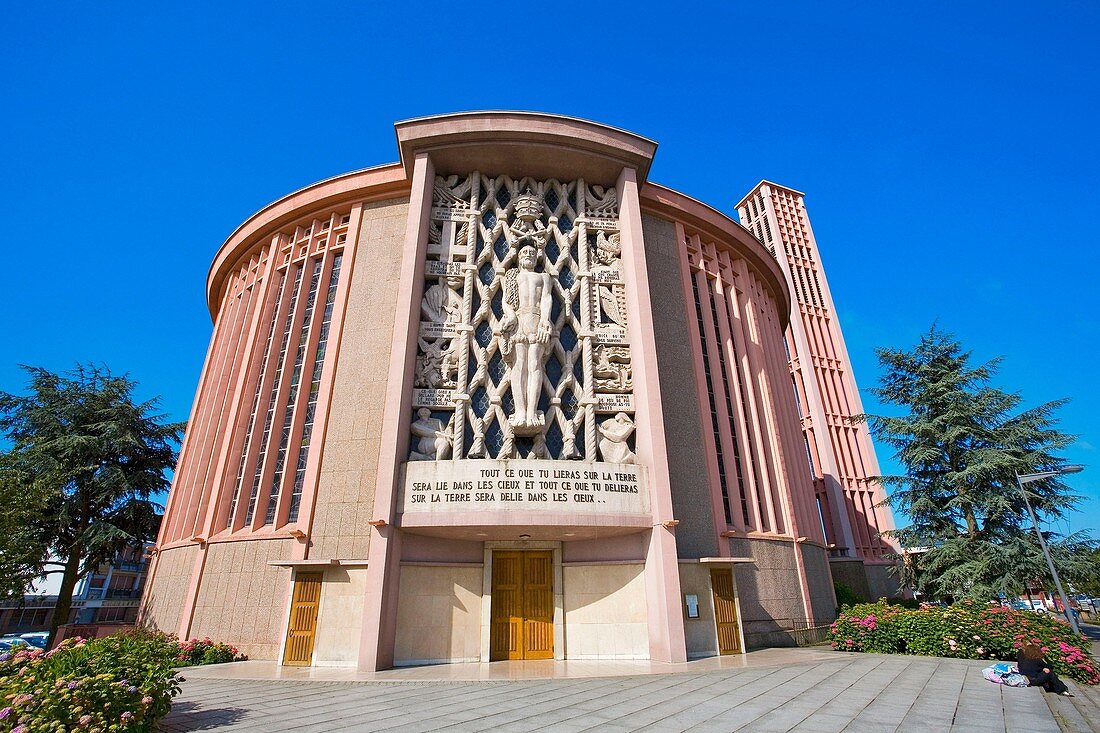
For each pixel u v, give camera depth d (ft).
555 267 60.80
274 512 55.42
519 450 52.60
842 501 130.11
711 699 31.83
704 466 60.39
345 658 45.52
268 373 63.36
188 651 47.80
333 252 67.36
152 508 80.79
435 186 63.82
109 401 82.58
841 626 54.75
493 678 39.52
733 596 54.49
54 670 22.24
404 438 49.75
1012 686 34.99
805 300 159.02
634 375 56.18
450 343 55.77
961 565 64.03
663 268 69.21
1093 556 61.41
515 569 51.57
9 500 55.31
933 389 72.33
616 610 49.55
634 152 64.39
